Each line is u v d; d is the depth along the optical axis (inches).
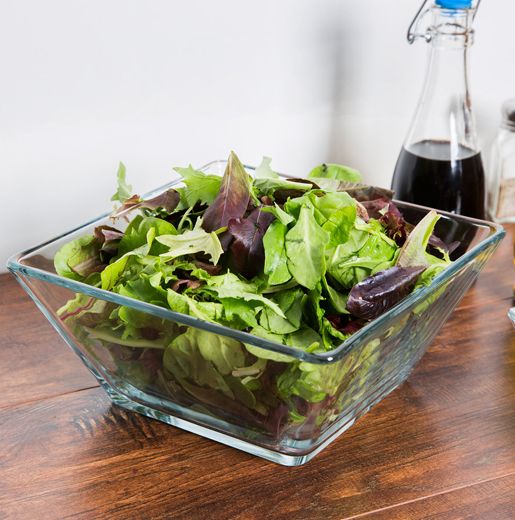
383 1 45.2
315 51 44.6
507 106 47.9
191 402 27.6
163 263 27.1
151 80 41.1
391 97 48.0
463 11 39.2
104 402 31.3
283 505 26.5
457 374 33.3
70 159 40.9
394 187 42.8
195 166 44.2
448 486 27.4
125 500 26.7
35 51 38.0
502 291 39.6
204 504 26.5
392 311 25.1
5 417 30.4
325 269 26.5
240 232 27.4
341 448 29.0
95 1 38.3
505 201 48.9
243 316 26.0
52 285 26.8
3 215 40.8
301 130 46.3
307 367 23.7
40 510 26.3
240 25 42.1
